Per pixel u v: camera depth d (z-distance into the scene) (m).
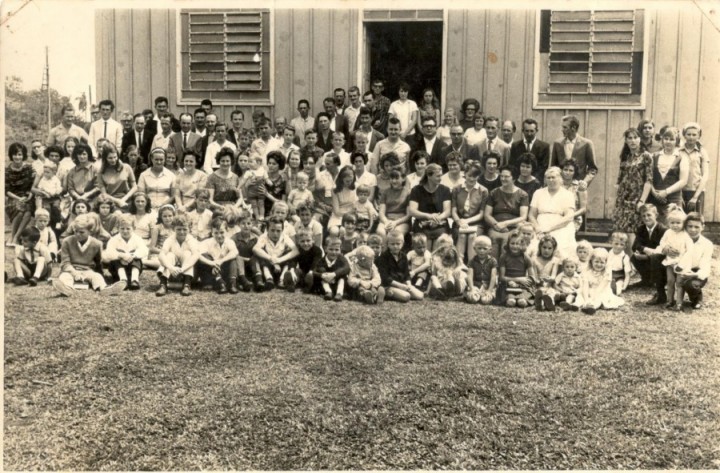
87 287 7.12
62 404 4.45
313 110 10.04
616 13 9.22
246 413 4.34
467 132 8.84
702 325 6.02
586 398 4.54
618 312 6.44
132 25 10.30
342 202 7.77
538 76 9.49
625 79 9.29
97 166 8.70
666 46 9.15
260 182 8.16
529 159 7.63
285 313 6.29
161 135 9.34
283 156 8.22
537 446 4.02
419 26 10.15
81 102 10.48
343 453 3.96
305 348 5.35
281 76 10.05
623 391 4.64
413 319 6.14
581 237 8.83
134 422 4.24
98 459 3.89
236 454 3.94
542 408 4.41
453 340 5.57
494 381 4.75
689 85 9.16
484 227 7.46
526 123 8.55
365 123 8.88
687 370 4.96
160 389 4.65
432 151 8.70
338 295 6.77
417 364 5.04
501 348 5.39
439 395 4.56
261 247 7.18
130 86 10.40
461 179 7.76
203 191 7.56
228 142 9.07
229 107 10.21
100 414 4.34
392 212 7.66
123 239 7.25
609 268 6.61
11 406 4.42
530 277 6.73
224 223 7.28
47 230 7.46
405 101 9.27
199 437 4.09
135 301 6.68
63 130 9.64
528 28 9.45
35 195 8.56
